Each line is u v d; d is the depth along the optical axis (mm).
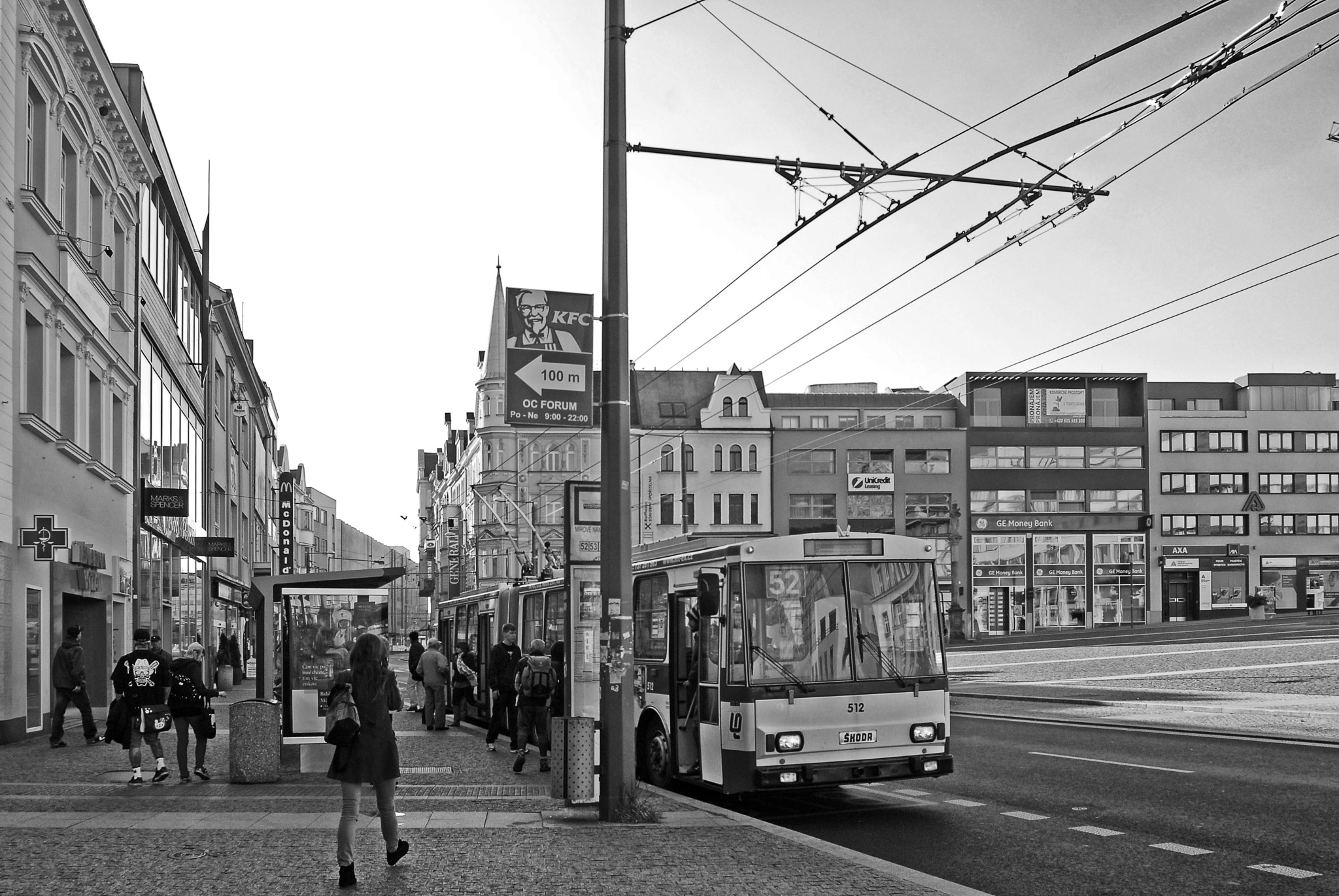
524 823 11281
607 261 12219
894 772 13000
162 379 36125
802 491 77875
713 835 10539
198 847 9805
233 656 44719
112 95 27062
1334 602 80312
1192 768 15414
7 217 20359
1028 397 79250
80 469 25203
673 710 14594
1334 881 8812
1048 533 78562
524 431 79000
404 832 10695
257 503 76000
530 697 16594
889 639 13297
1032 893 8648
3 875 8609
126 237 30422
